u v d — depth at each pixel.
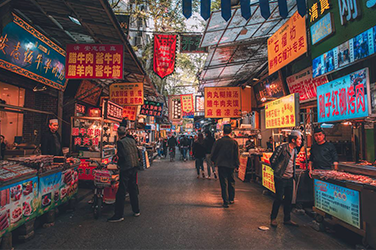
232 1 4.92
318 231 3.88
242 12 3.57
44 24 5.83
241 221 4.31
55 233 3.74
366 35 3.79
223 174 5.33
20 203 3.31
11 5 4.62
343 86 4.18
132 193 4.57
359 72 3.78
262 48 7.74
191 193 6.48
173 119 15.93
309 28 5.39
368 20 3.82
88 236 3.62
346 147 8.88
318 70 5.13
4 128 6.70
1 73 6.12
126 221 4.30
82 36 6.89
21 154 5.68
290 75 8.03
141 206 5.25
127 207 5.24
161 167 12.16
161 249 3.18
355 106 3.87
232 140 5.47
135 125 12.95
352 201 3.33
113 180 4.66
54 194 4.21
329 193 3.80
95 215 4.44
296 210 4.91
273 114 6.38
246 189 7.03
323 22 4.90
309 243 3.42
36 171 3.65
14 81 6.69
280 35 6.16
